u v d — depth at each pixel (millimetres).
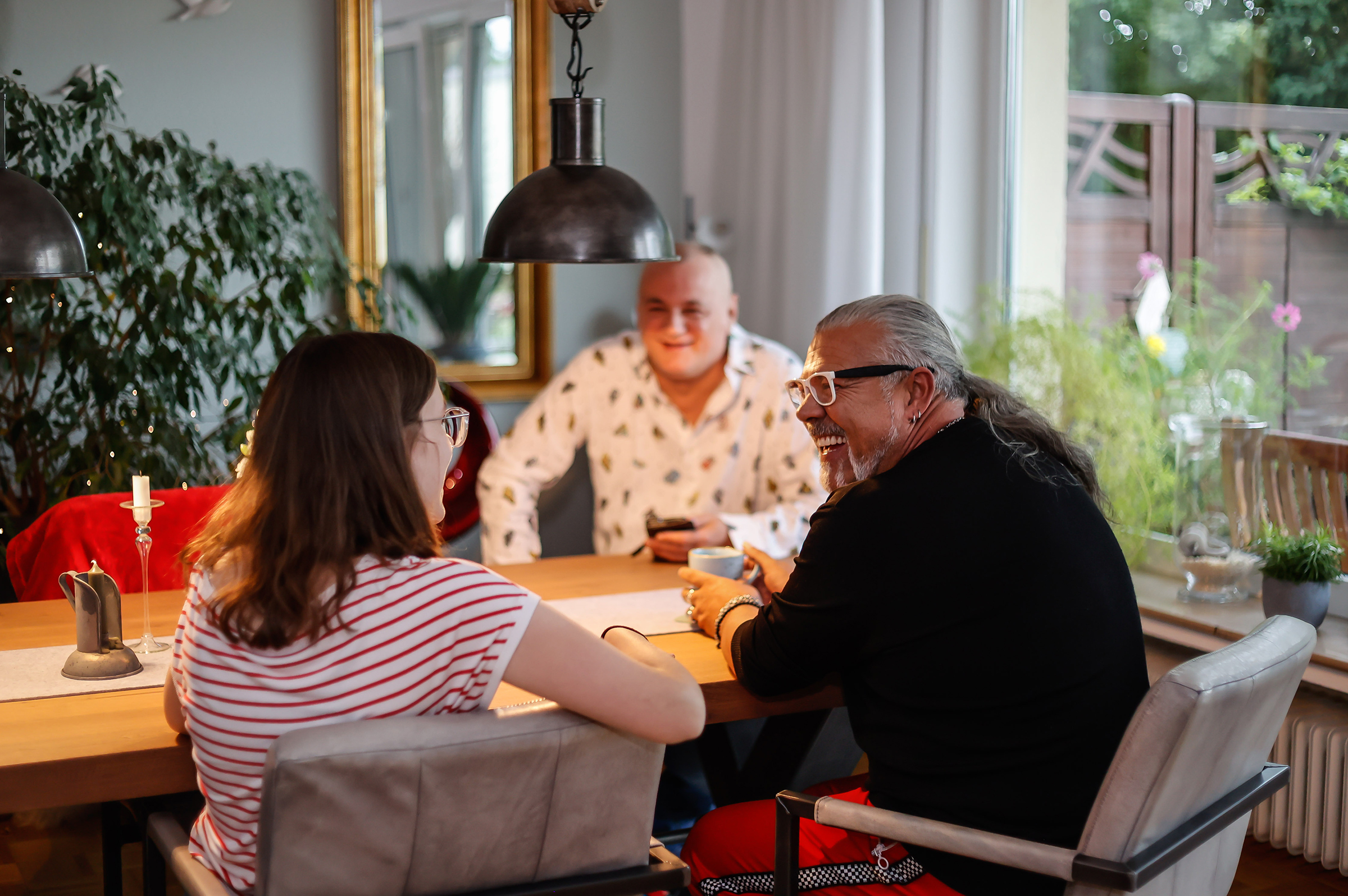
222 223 2986
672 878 1312
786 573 2018
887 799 1522
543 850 1244
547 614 1225
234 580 1205
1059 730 1430
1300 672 1438
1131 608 1517
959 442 1534
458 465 3459
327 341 1257
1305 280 2420
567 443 3053
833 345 1642
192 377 2943
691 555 2078
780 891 1520
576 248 1928
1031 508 1471
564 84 3781
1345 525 2346
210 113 3398
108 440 2834
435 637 1195
